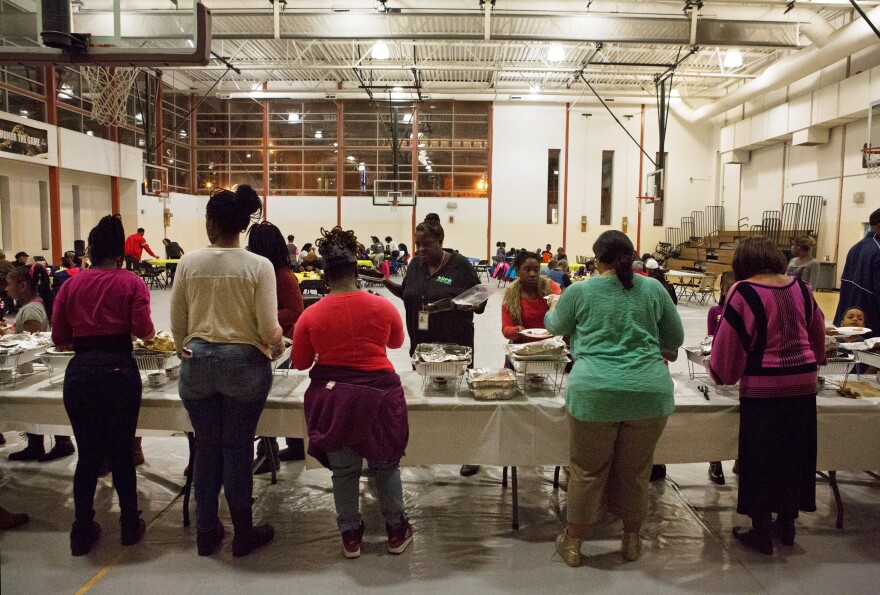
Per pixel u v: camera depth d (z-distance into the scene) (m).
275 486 2.86
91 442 2.18
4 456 3.22
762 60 14.29
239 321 2.08
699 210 18.78
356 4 11.45
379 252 15.70
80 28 3.93
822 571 2.12
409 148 18.95
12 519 2.42
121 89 11.14
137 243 12.63
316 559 2.18
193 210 19.06
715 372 2.22
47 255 12.94
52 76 12.52
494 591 1.98
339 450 2.09
